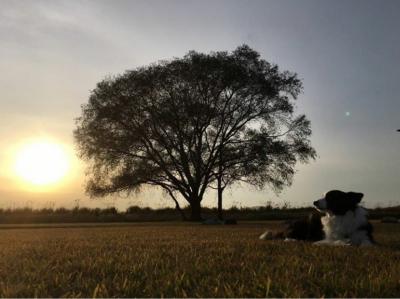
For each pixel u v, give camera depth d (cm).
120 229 1972
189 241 1056
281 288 462
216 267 600
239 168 3900
